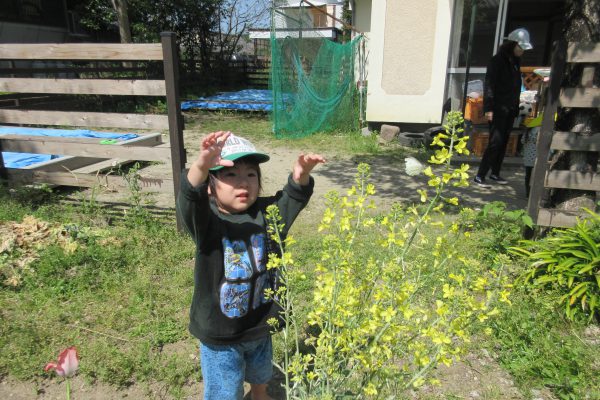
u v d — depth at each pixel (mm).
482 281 1914
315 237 4668
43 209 4973
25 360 2824
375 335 1781
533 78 10078
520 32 6250
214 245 1974
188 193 1800
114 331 3156
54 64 14727
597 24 3953
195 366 2826
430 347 1915
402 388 1793
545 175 4020
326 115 11281
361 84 12273
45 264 3803
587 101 3791
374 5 9789
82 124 4785
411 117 10242
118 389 2662
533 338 3020
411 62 9938
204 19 19969
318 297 1777
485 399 2629
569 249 3588
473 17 8750
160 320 3236
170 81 4297
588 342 3055
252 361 2275
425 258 2146
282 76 10664
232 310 1992
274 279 2121
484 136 8383
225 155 1923
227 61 21641
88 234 4375
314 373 2189
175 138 4484
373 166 7961
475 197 6234
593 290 3330
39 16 17641
